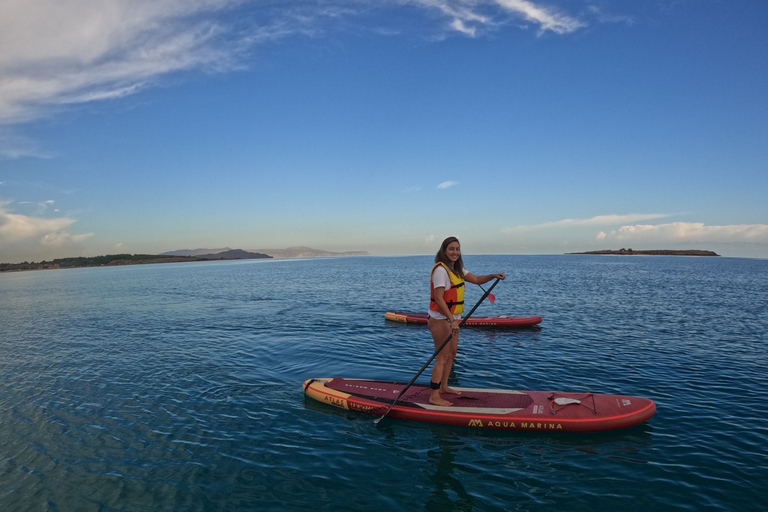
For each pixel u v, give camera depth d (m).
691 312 17.28
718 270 55.09
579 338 12.36
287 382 8.61
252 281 41.69
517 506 4.36
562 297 22.64
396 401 6.78
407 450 5.63
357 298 23.97
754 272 50.25
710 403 7.16
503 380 8.59
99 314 19.91
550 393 7.03
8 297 31.44
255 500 4.53
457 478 4.93
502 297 22.72
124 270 94.38
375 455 5.50
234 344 12.25
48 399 7.72
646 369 9.19
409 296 24.81
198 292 30.19
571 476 4.92
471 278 6.75
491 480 4.87
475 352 10.83
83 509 4.42
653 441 5.77
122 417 6.82
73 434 6.20
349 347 11.69
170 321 17.02
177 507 4.43
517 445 5.72
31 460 5.45
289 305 21.30
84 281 51.72
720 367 9.30
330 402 7.27
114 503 4.52
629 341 11.92
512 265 72.44
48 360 10.79
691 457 5.30
